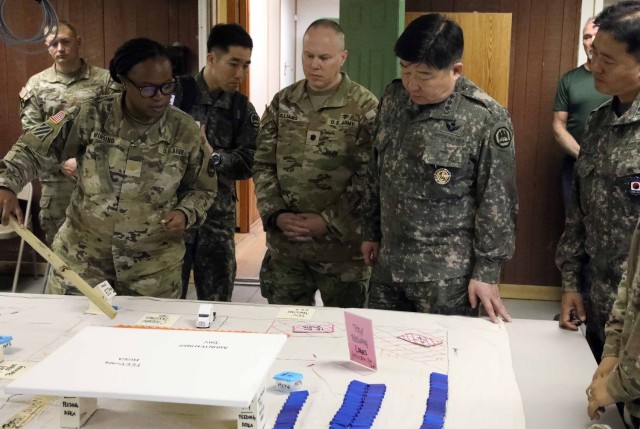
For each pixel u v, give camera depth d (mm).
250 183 6027
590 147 1829
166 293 2168
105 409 1261
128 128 2053
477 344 1624
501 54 3775
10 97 4195
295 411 1258
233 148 2945
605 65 1643
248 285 4508
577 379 1461
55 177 3633
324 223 2387
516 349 1620
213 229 2977
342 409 1269
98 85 3588
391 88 2062
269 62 6465
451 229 1903
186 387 1140
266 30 6266
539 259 4152
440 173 1869
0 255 4430
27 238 1848
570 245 1907
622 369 1138
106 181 2041
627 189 1674
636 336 1115
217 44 2822
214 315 1773
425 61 1763
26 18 3996
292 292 2584
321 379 1417
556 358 1569
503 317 1823
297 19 7727
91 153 2045
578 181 1883
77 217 2102
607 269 1744
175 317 1785
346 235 2418
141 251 2094
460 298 1925
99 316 1785
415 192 1912
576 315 1791
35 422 1231
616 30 1594
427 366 1493
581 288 1874
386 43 3150
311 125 2416
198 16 3984
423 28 1777
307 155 2418
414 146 1908
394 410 1288
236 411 1243
